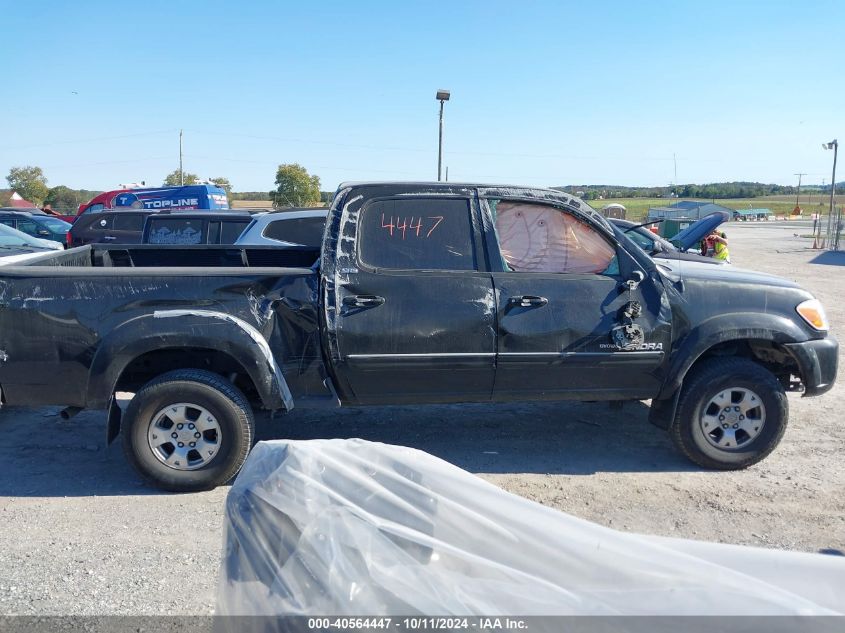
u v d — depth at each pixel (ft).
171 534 14.11
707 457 17.26
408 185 16.62
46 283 15.56
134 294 15.67
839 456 18.65
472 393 16.78
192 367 16.97
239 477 7.73
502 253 16.63
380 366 16.07
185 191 68.13
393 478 7.17
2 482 16.75
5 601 11.65
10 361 15.57
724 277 17.38
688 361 16.83
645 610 5.61
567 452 18.79
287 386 16.19
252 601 6.53
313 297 16.07
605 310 16.53
